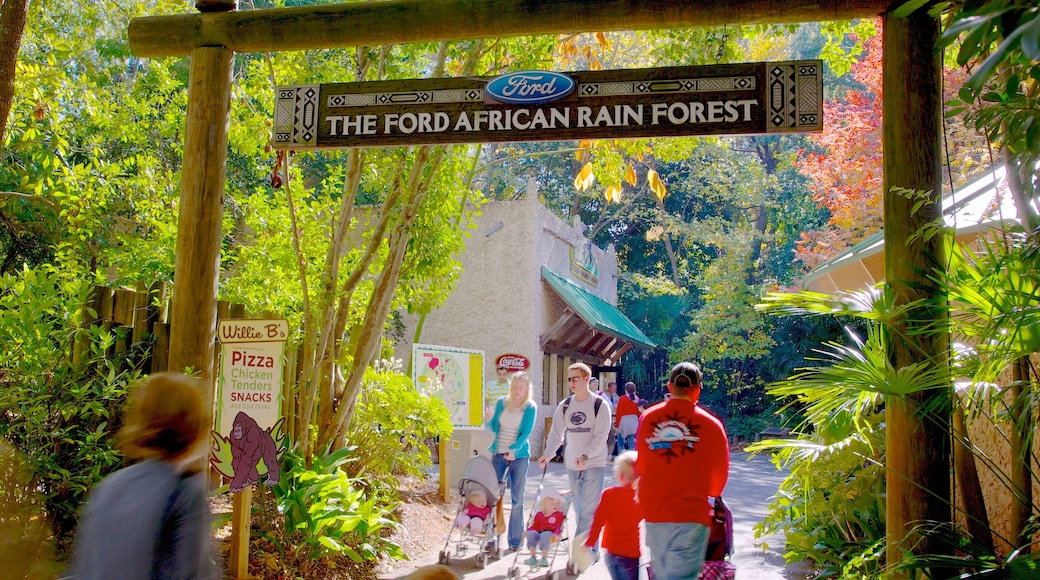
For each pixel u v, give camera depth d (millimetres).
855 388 5254
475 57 8969
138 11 11227
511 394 8555
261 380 6512
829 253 19312
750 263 29672
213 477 6730
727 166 32250
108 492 3064
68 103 10727
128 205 11047
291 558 6887
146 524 2963
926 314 5039
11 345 5719
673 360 30641
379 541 7879
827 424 6555
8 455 5418
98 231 11781
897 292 5125
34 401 5609
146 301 6969
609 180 10609
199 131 6184
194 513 3098
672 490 5207
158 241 10727
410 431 9516
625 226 39250
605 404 7906
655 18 5719
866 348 5316
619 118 5805
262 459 6414
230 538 7035
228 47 6266
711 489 5316
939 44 2920
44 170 10117
